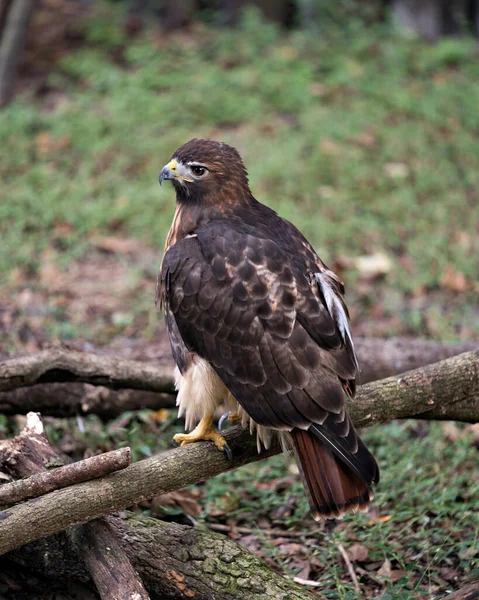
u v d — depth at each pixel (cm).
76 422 1075
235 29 2366
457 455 1030
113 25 2316
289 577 841
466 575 828
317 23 2389
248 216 855
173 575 742
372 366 1109
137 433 1055
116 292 1440
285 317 746
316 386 723
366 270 1521
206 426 802
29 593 779
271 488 1006
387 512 949
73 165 1805
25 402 1020
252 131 1928
